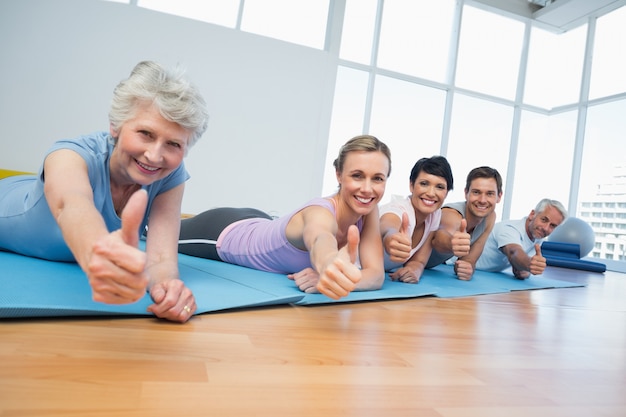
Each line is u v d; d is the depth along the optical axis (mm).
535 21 7441
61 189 921
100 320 902
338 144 6594
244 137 5664
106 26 5066
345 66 6484
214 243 2229
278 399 594
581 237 5914
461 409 633
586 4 6750
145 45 5223
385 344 973
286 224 1714
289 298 1285
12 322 815
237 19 5723
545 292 2498
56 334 769
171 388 587
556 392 764
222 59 5547
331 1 6133
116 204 1308
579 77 7375
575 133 7254
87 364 639
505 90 7508
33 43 4801
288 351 833
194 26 5414
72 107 4969
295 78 5867
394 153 6914
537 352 1051
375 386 693
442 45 7059
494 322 1393
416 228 2332
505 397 708
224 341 850
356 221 1732
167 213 1302
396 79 6848
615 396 776
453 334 1152
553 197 7547
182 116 977
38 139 4852
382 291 1773
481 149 7410
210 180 5543
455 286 2277
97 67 5047
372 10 6621
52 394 523
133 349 734
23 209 1332
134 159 1067
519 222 3227
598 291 2912
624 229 6406
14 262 1355
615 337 1347
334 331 1048
